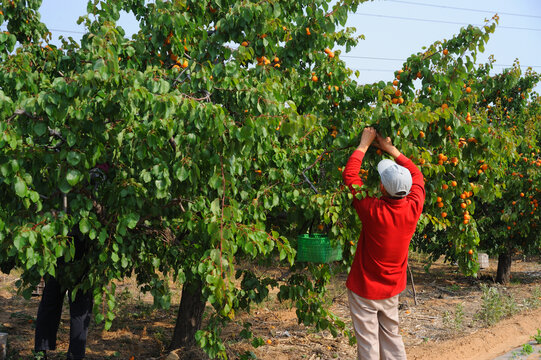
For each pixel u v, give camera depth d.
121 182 3.36
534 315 6.89
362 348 2.89
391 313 2.96
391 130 3.14
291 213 4.27
